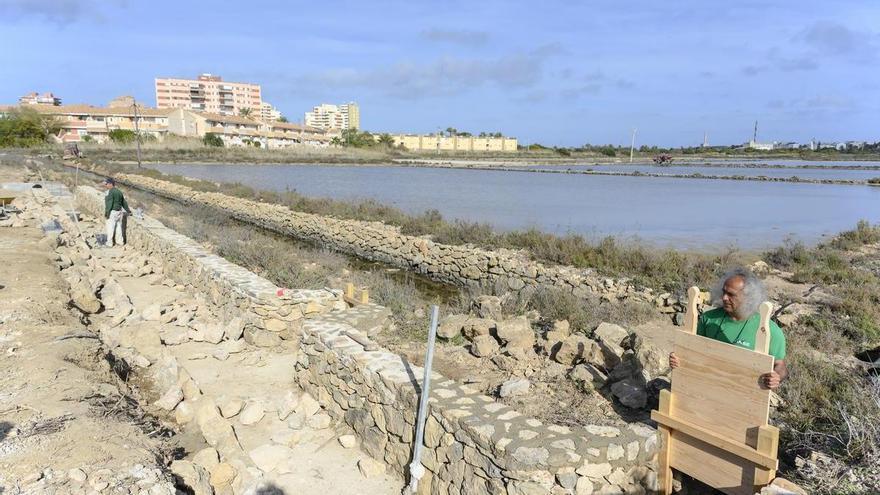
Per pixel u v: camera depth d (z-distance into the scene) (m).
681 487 4.67
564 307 9.80
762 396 3.87
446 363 7.15
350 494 5.33
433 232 18.47
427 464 5.22
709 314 4.46
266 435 6.29
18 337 7.76
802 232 22.78
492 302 9.70
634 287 11.90
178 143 88.38
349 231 20.22
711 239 20.77
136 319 9.79
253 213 26.20
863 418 5.19
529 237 16.11
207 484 5.06
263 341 8.74
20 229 17.02
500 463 4.45
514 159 110.38
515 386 6.09
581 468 4.41
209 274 10.99
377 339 7.89
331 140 130.50
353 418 6.33
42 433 5.11
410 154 116.25
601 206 31.62
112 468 4.70
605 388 6.13
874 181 48.56
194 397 6.96
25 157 54.69
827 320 9.16
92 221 20.17
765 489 3.74
